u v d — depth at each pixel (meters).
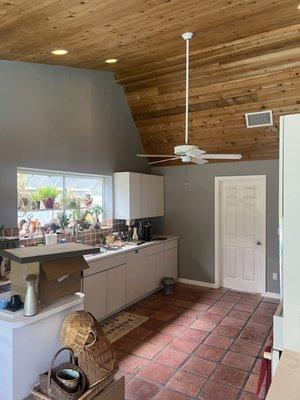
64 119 4.25
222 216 5.84
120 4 2.13
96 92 4.75
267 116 4.45
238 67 3.95
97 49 3.11
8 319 1.74
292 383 1.46
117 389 1.94
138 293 4.93
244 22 2.81
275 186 5.22
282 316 1.93
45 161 3.99
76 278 2.13
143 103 5.16
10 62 3.54
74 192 4.73
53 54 3.20
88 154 4.68
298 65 3.71
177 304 4.91
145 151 6.07
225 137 5.09
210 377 2.97
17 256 1.81
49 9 2.08
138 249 4.91
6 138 3.52
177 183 6.15
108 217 5.27
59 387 1.67
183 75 4.32
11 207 3.59
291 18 2.82
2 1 1.91
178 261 6.17
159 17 2.45
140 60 3.76
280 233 1.79
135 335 3.84
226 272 5.82
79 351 1.81
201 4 2.30
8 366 1.72
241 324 4.16
